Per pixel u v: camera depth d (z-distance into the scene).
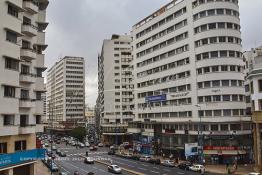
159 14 98.38
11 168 42.78
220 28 78.56
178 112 88.12
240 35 80.50
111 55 149.38
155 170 68.81
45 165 78.00
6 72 42.12
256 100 63.69
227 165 68.44
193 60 83.00
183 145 85.25
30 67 48.81
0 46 41.22
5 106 41.84
